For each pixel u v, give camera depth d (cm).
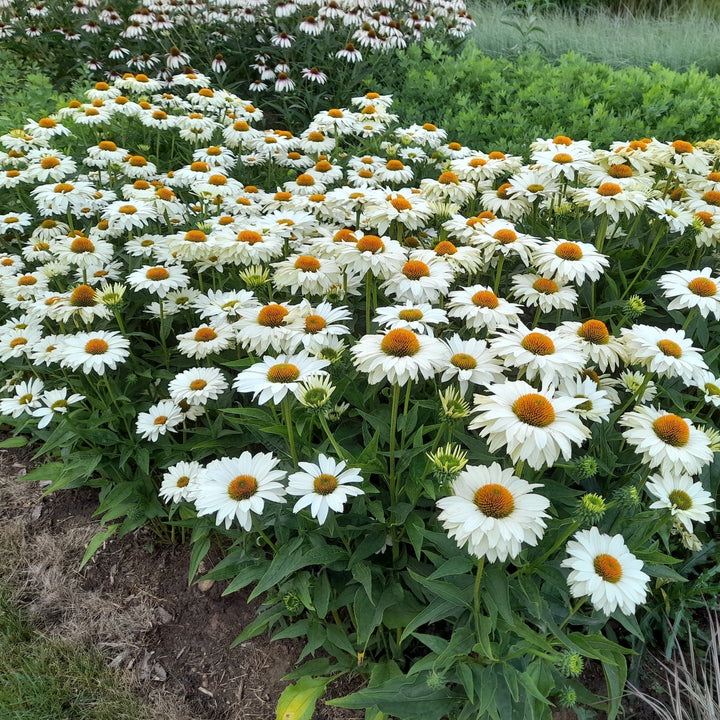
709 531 79
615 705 60
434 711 59
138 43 211
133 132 144
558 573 57
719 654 69
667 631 70
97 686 73
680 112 164
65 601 81
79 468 82
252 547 71
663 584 71
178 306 92
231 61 209
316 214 99
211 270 99
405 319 67
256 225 94
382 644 69
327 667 69
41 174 111
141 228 104
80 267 94
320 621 69
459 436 67
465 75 193
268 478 60
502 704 56
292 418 67
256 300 84
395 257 74
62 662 75
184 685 73
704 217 89
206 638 77
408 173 120
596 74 196
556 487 62
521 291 78
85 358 77
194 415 81
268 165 139
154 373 90
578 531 58
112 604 81
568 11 316
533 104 181
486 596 56
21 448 101
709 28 271
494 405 53
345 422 78
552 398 55
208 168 117
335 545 68
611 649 59
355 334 95
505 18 277
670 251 97
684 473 62
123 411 83
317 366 63
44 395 84
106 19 217
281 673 73
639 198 85
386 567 69
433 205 96
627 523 62
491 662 58
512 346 62
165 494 75
